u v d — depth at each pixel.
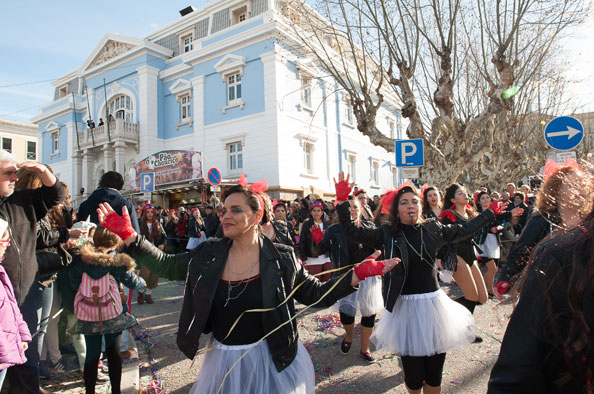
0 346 2.20
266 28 17.11
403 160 8.29
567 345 0.94
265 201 2.62
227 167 18.78
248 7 18.91
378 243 3.19
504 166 14.22
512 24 8.97
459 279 4.37
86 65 25.45
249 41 17.98
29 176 3.16
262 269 2.06
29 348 2.85
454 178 10.35
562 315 0.97
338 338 4.81
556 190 1.59
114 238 3.15
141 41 22.22
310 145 19.28
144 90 21.50
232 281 2.07
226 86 18.98
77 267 3.17
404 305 2.94
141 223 7.13
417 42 9.27
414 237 3.09
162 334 5.15
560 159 7.68
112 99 23.75
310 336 4.91
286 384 1.96
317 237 4.75
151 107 21.61
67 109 26.48
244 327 2.03
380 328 3.10
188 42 22.61
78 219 4.18
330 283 2.16
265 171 17.39
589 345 0.90
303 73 18.69
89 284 3.09
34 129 34.06
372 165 24.59
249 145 17.97
